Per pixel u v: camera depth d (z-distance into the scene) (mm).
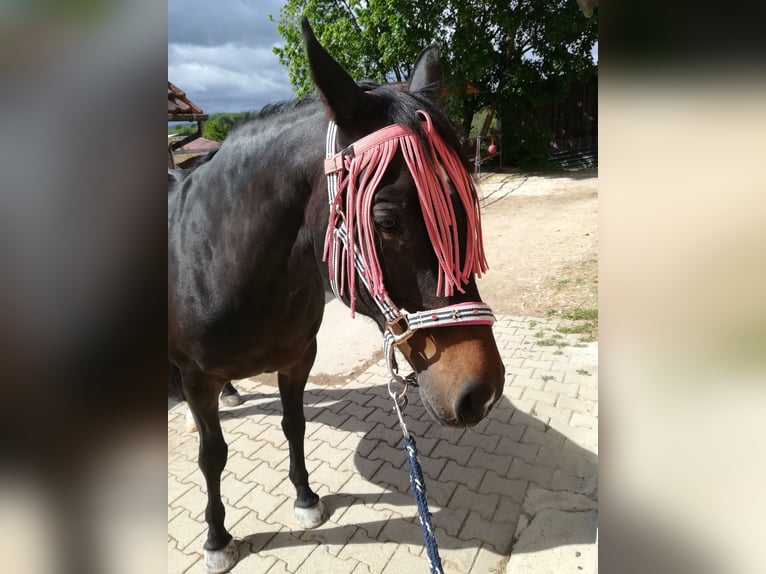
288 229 1604
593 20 12336
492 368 1285
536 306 4930
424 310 1284
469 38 12023
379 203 1225
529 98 13789
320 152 1430
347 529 2400
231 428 3340
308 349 2244
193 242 1796
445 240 1214
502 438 2986
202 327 1805
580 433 2994
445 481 2668
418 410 3395
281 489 2707
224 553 2230
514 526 2352
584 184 11383
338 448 3029
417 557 2223
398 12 11516
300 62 12883
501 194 11000
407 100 1325
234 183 1670
